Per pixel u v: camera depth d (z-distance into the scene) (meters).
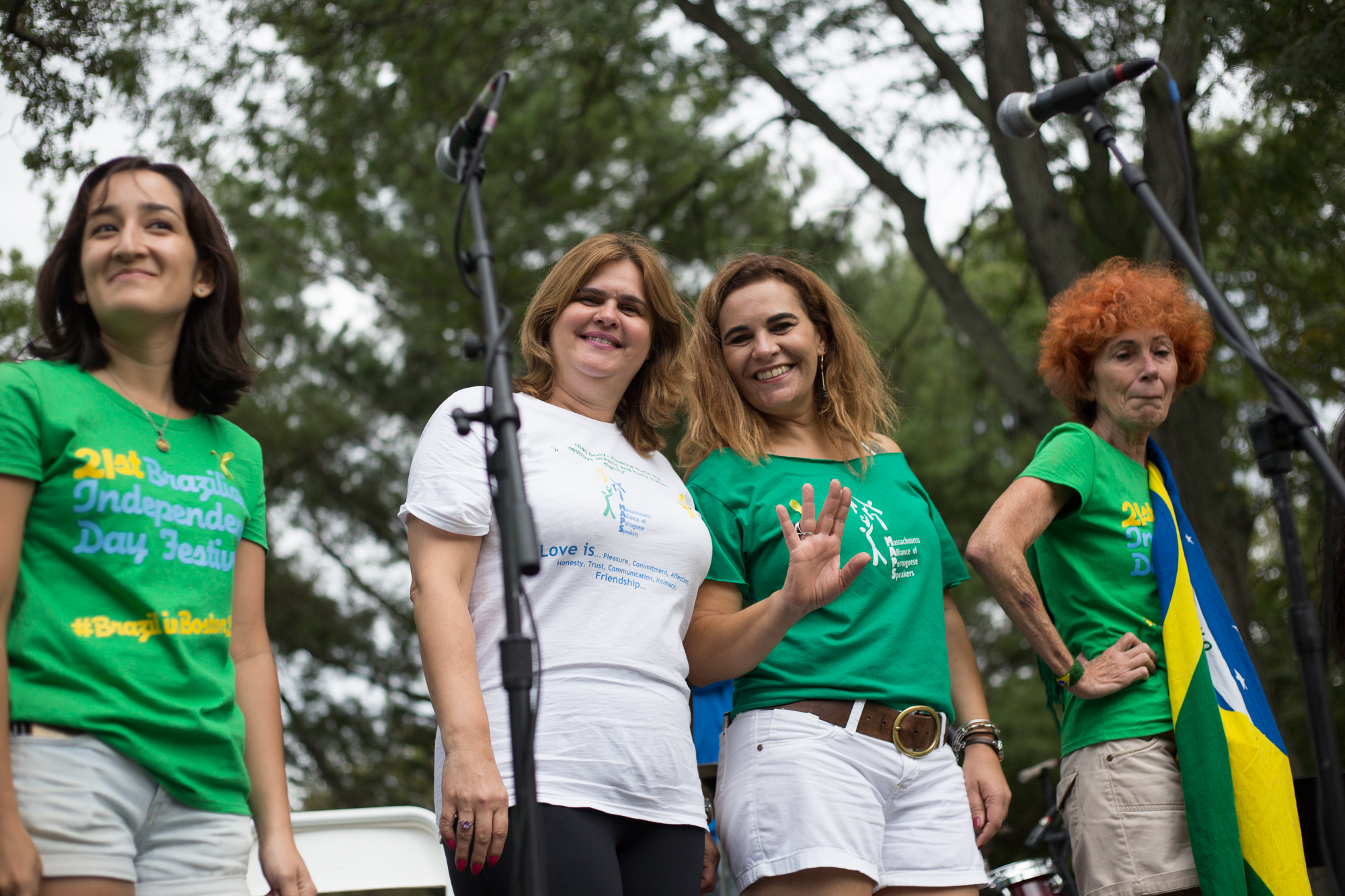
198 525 1.99
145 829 1.86
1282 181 7.45
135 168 2.06
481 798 1.96
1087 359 3.04
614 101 10.06
